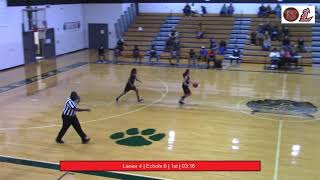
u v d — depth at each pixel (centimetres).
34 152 920
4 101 1383
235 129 1076
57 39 2400
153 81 1688
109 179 770
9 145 966
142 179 769
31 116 1207
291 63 1992
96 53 2517
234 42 2262
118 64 2106
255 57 2108
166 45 2278
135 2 2672
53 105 1329
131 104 1337
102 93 1484
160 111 1254
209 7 2527
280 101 1357
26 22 2117
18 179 774
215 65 1986
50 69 1978
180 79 1720
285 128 1083
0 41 1925
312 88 1541
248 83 1636
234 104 1326
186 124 1121
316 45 2144
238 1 2467
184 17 2508
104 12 2619
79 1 2616
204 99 1394
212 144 964
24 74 1858
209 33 2350
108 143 977
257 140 991
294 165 841
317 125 1108
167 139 1002
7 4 1952
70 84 1641
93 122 1145
